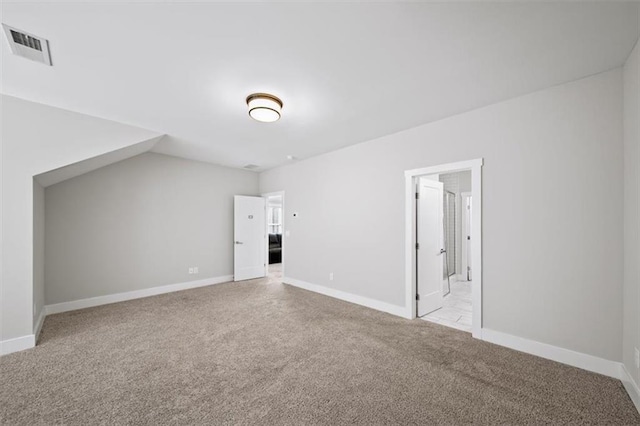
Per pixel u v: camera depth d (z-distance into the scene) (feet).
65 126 9.57
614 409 5.74
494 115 9.05
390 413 5.69
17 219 8.61
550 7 4.94
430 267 12.45
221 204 18.84
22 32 5.56
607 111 7.06
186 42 5.94
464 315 11.95
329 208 15.23
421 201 11.98
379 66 6.91
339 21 5.29
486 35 5.74
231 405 5.95
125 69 7.02
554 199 7.85
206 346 8.85
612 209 6.95
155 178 15.67
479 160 9.32
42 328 10.35
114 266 14.05
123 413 5.71
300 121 10.62
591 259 7.25
